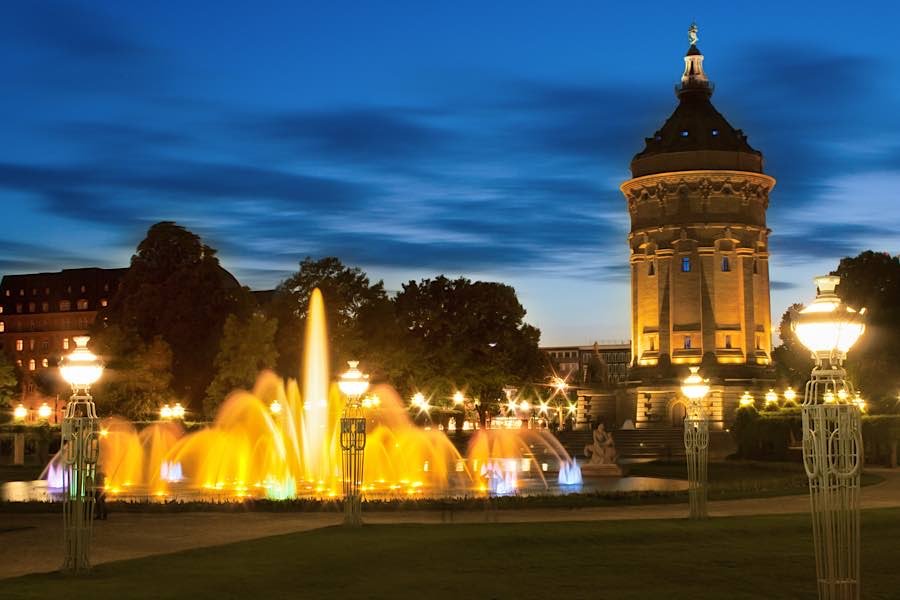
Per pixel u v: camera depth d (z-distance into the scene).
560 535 31.73
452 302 122.12
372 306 109.50
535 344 126.12
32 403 160.38
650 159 125.56
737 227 122.62
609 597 22.86
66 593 23.47
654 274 123.94
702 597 22.81
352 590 23.81
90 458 26.83
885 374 92.81
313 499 45.03
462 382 119.88
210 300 110.88
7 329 197.00
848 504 19.11
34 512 42.22
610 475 70.75
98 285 193.38
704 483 37.94
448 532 33.00
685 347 121.25
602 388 126.25
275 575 25.64
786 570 25.94
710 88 129.62
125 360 99.25
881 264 102.81
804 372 114.06
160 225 114.12
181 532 34.97
